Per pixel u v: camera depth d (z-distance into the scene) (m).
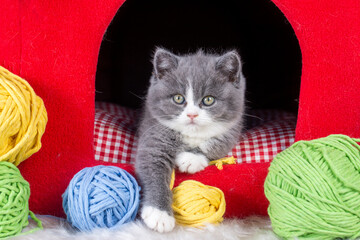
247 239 1.47
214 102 1.95
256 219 1.68
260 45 2.97
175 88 1.93
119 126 2.21
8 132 1.46
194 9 3.10
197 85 1.91
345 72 1.78
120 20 2.98
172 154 1.90
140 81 3.15
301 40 1.76
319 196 1.33
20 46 1.70
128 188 1.54
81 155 1.76
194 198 1.57
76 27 1.70
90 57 1.72
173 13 3.11
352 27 1.77
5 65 1.72
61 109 1.73
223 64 1.98
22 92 1.52
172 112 1.93
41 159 1.73
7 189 1.40
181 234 1.47
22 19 1.68
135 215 1.59
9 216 1.41
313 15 1.75
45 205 1.76
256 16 2.86
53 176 1.75
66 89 1.73
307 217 1.35
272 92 2.95
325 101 1.79
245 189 1.75
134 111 2.85
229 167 1.76
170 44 3.16
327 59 1.77
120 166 1.79
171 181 1.78
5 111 1.43
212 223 1.57
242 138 2.19
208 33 3.14
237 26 3.08
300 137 1.81
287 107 2.85
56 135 1.74
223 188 1.75
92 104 1.75
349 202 1.33
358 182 1.36
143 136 1.98
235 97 2.04
